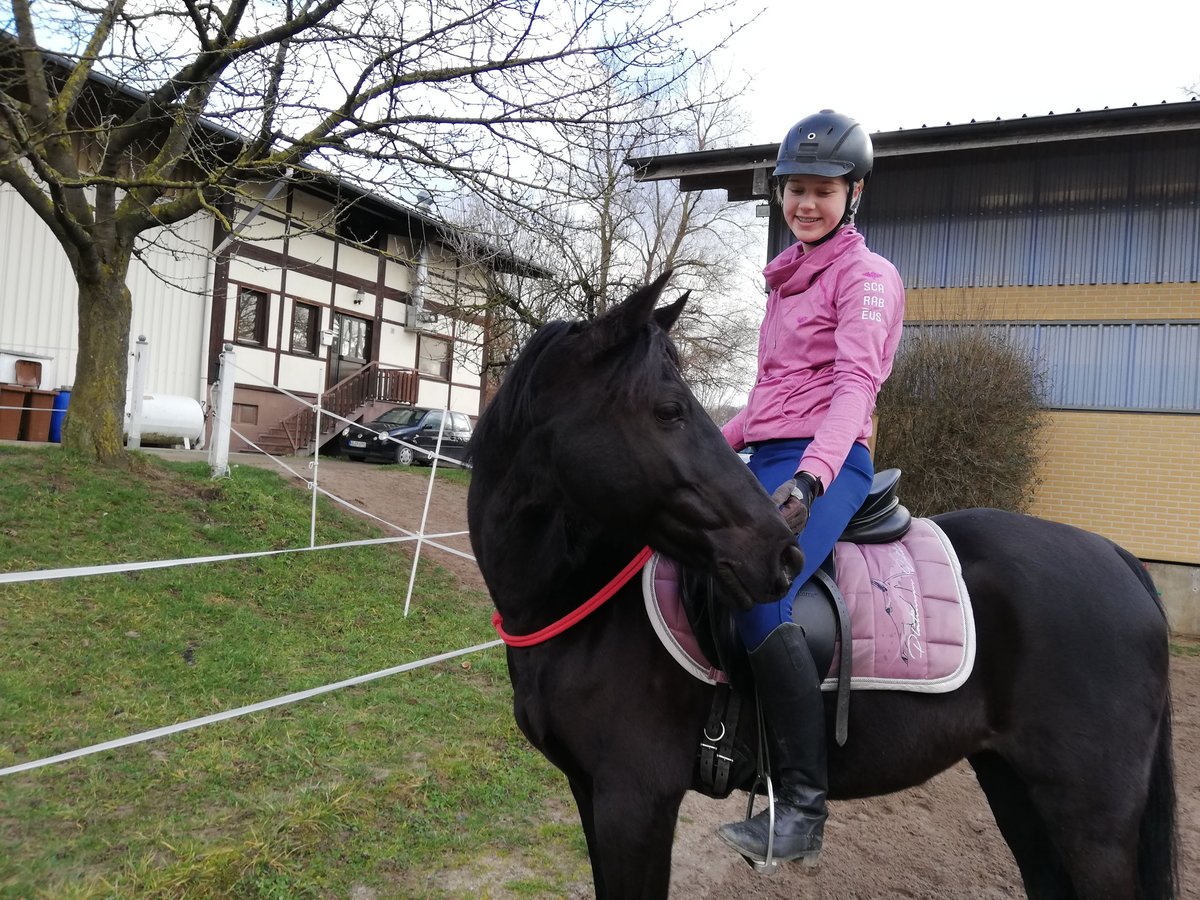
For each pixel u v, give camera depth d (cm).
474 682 451
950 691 174
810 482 158
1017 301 936
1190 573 860
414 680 437
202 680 385
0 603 420
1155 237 881
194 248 1377
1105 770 171
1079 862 171
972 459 870
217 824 268
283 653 439
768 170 955
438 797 309
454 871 265
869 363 171
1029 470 887
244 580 533
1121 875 169
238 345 1473
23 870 229
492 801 315
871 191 1002
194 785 292
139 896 224
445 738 367
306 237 1603
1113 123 820
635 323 152
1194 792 387
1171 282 873
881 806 361
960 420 873
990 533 195
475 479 183
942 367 893
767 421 189
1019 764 179
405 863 264
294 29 505
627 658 169
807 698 161
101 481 625
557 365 160
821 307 184
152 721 337
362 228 1664
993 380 875
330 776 313
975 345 892
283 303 1559
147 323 1323
